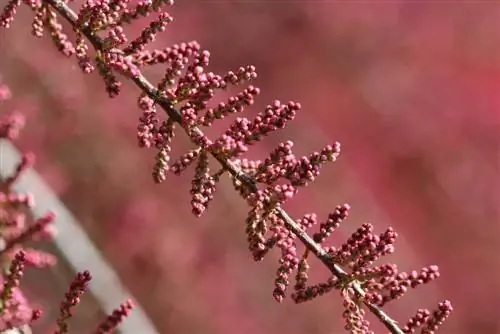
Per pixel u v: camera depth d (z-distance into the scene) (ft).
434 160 51.49
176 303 37.63
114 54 10.98
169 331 37.45
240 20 51.21
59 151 35.09
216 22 50.34
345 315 10.50
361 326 10.46
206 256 38.81
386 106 52.90
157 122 10.74
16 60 33.63
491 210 50.14
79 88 34.96
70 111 34.88
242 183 10.61
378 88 53.26
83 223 35.94
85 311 26.66
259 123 10.69
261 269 39.93
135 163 37.22
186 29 48.96
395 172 51.03
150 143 10.69
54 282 26.11
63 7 11.20
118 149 36.63
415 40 54.90
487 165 51.85
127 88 36.55
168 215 38.27
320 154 10.57
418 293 43.98
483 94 54.29
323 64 52.80
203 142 10.59
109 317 10.75
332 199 45.09
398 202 50.14
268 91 51.62
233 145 10.52
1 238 11.02
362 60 53.62
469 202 50.42
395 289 10.49
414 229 49.29
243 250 39.65
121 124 36.55
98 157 36.14
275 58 51.78
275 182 10.60
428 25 55.72
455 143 52.39
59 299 26.37
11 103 33.22
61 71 34.37
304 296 10.47
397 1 55.36
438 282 47.70
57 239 23.93
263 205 10.44
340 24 53.57
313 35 53.21
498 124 53.16
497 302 47.83
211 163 35.22
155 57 11.02
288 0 51.83
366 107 52.65
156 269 37.52
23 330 11.51
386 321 10.51
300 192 43.83
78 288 10.61
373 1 54.44
